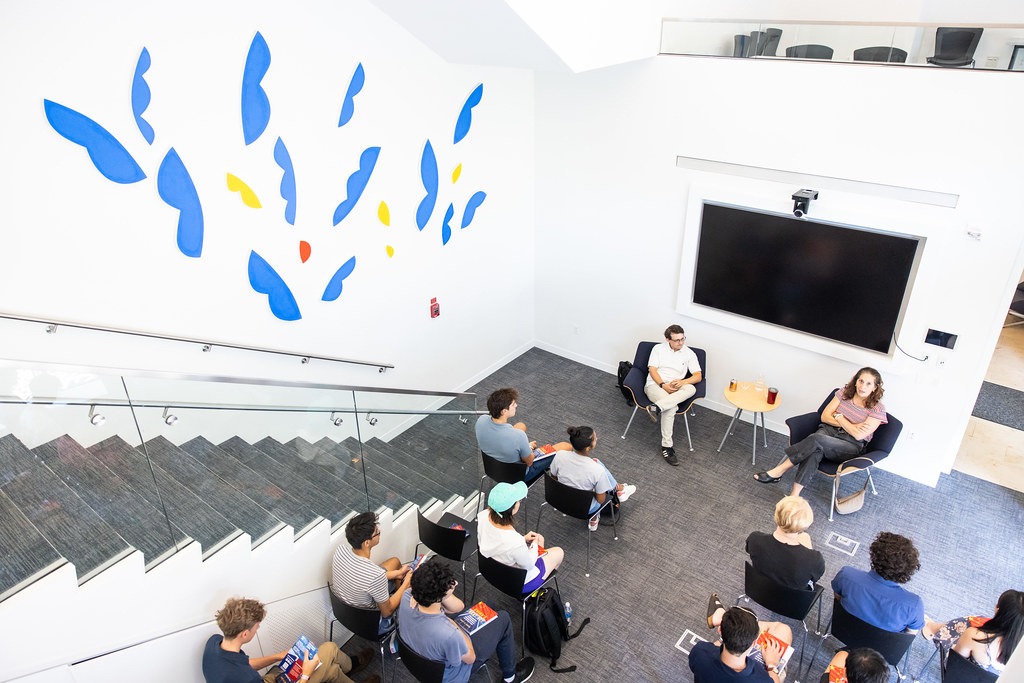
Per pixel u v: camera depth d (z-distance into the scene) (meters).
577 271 7.58
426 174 6.08
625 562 5.26
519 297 7.92
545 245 7.71
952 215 5.04
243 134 4.60
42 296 3.91
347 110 5.21
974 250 5.03
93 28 3.72
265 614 3.71
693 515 5.74
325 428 4.38
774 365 6.53
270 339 5.27
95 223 4.02
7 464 3.30
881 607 3.82
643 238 6.86
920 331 5.49
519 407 7.28
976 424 6.83
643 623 4.75
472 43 5.30
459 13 4.83
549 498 5.11
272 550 3.92
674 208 6.49
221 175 4.56
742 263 6.28
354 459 4.67
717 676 3.54
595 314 7.68
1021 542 5.38
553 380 7.77
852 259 5.62
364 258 5.79
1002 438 6.62
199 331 4.77
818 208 5.61
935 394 5.63
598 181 6.91
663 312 7.10
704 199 6.20
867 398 5.50
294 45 4.71
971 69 4.63
